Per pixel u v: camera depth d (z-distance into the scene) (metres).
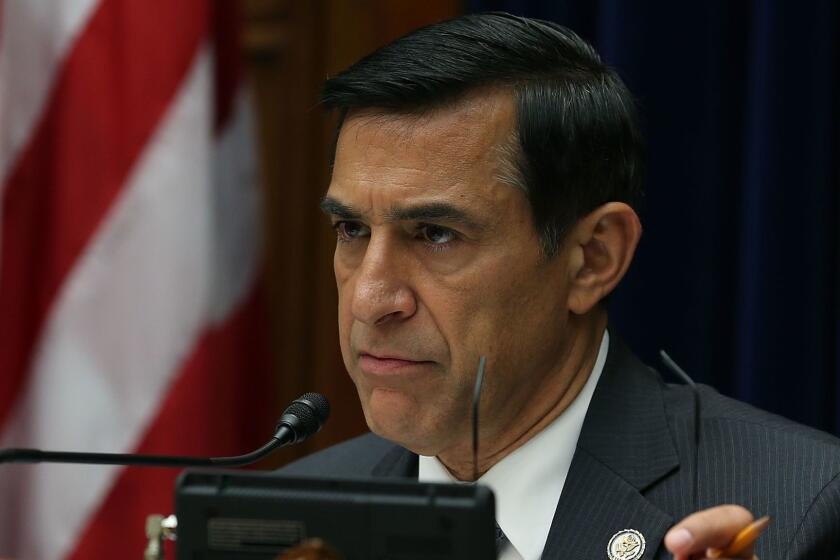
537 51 5.68
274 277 11.69
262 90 11.80
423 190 5.42
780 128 8.73
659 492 5.63
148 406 9.62
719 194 9.16
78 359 9.65
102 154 9.68
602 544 5.48
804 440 5.73
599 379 5.98
